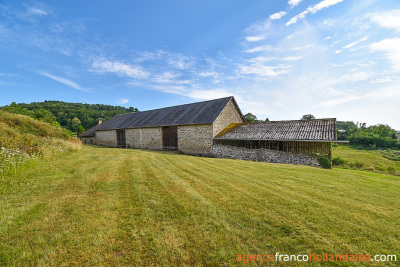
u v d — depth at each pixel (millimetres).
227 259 2666
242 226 3471
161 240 3035
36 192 4855
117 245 2900
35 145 9719
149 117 24500
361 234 3307
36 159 7719
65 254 2691
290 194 5133
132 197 4695
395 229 3480
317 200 4754
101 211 3912
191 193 5039
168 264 2568
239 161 12094
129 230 3283
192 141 18281
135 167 8258
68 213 3797
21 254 2668
